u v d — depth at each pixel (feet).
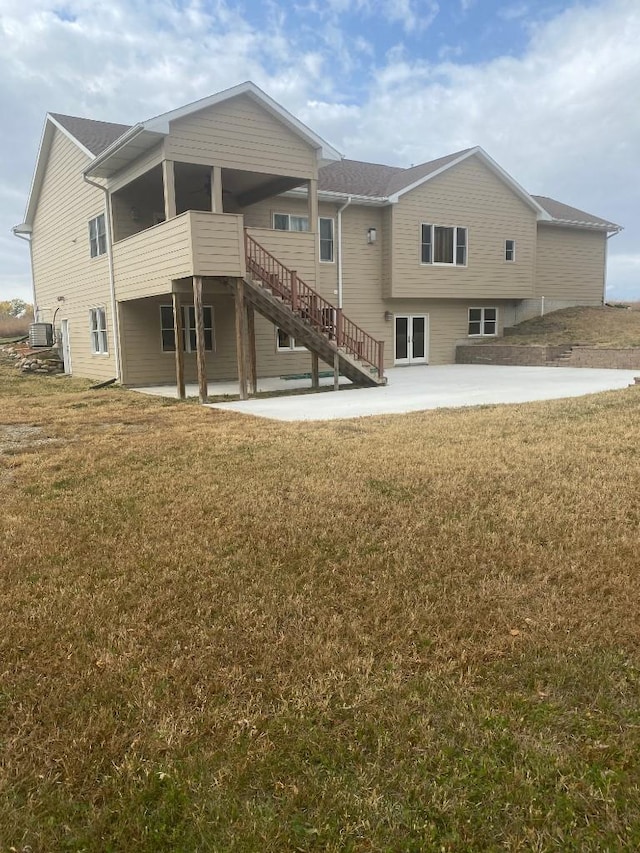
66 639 9.57
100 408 34.32
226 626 9.86
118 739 7.31
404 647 9.20
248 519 14.42
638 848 5.83
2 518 15.01
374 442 21.95
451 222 60.70
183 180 45.14
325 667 8.71
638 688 8.13
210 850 5.87
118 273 45.44
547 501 15.05
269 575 11.57
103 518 14.87
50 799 6.46
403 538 13.08
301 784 6.63
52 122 55.62
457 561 11.97
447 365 63.72
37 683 8.44
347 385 44.65
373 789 6.53
